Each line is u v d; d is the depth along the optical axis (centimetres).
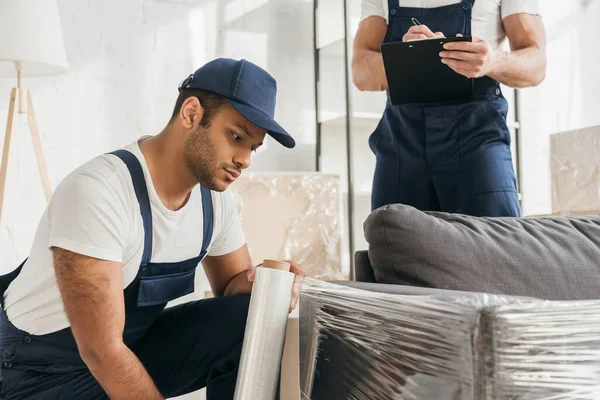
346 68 389
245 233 345
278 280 124
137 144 152
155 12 379
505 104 217
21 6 282
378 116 396
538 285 127
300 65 411
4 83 347
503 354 79
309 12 415
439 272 126
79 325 135
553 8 482
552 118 479
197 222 160
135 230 146
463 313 83
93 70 365
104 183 141
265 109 146
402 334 94
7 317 155
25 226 348
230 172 149
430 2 222
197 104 145
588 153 290
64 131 358
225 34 395
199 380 171
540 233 136
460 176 218
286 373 133
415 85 207
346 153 409
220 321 166
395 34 226
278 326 124
